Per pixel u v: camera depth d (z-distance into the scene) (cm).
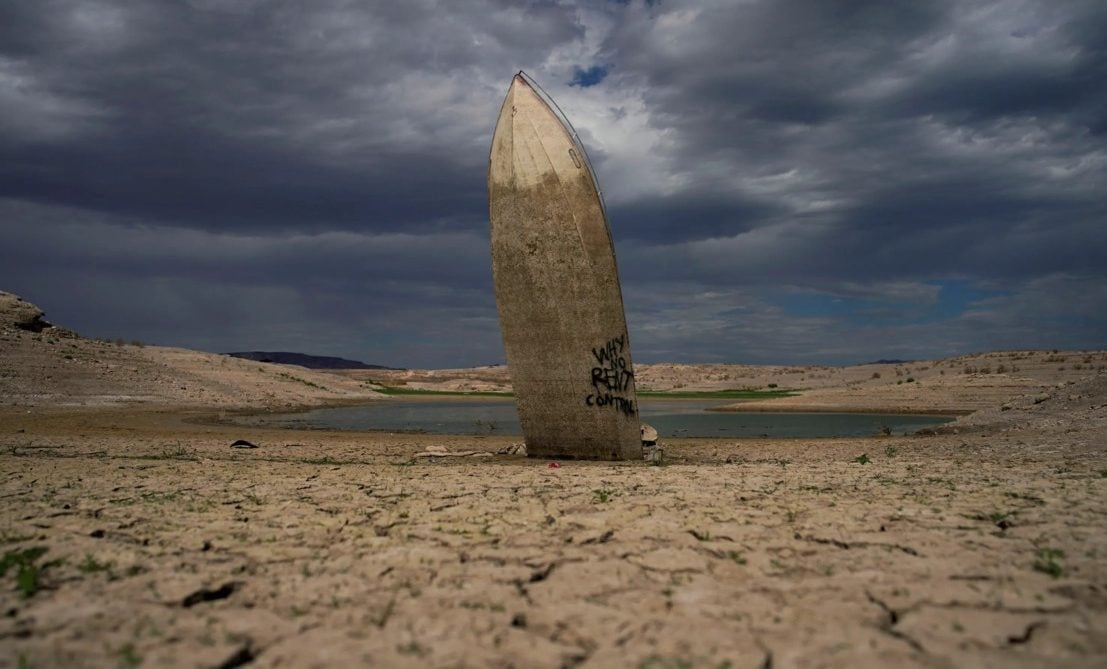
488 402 6253
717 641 458
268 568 641
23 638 468
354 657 439
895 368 7419
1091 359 5388
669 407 5441
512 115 1830
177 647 452
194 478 1303
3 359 3966
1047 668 412
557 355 1855
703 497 995
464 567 641
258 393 5206
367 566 645
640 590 569
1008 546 673
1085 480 1098
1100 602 518
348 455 2022
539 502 975
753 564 636
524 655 441
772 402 5025
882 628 478
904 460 1658
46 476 1314
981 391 4531
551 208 1786
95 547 711
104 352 4859
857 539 713
